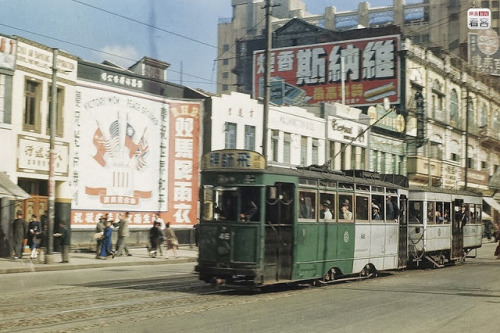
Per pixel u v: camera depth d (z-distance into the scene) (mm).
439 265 24344
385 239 19531
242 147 36344
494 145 76438
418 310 12102
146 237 32250
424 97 58062
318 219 15977
